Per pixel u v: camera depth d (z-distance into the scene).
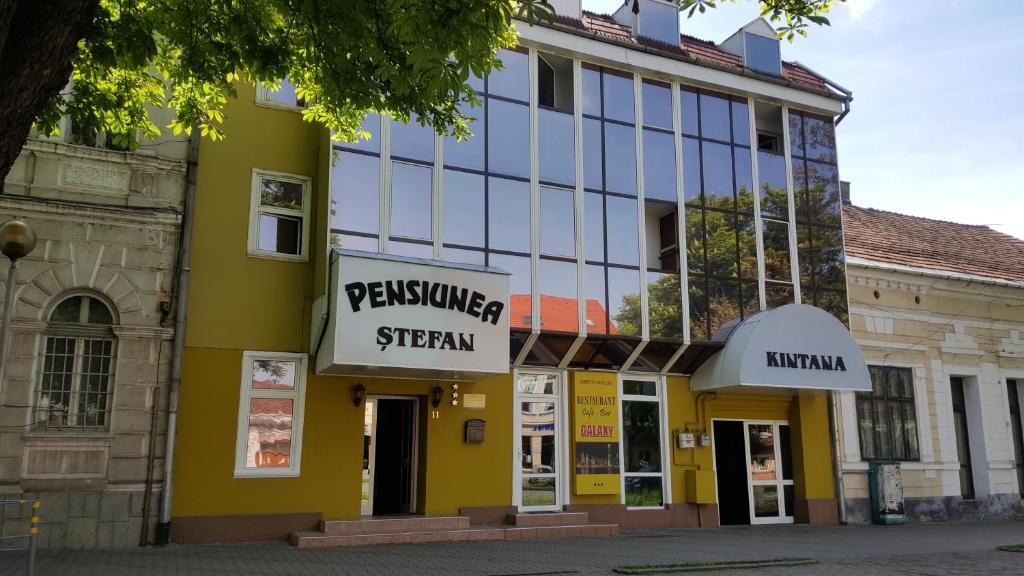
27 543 11.33
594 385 15.87
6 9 5.00
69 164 12.48
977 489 20.22
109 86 10.18
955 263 21.97
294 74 10.19
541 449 15.34
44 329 11.91
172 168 13.09
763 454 17.77
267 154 14.05
